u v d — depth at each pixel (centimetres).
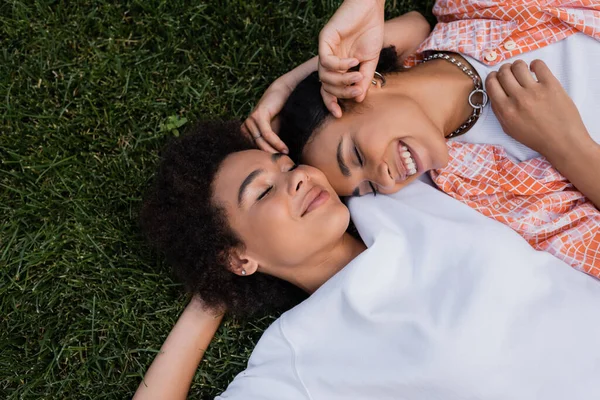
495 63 163
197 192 163
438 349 138
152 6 195
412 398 144
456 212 161
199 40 197
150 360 179
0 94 187
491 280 142
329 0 196
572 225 161
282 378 153
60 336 181
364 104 152
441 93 161
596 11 161
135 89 195
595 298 148
